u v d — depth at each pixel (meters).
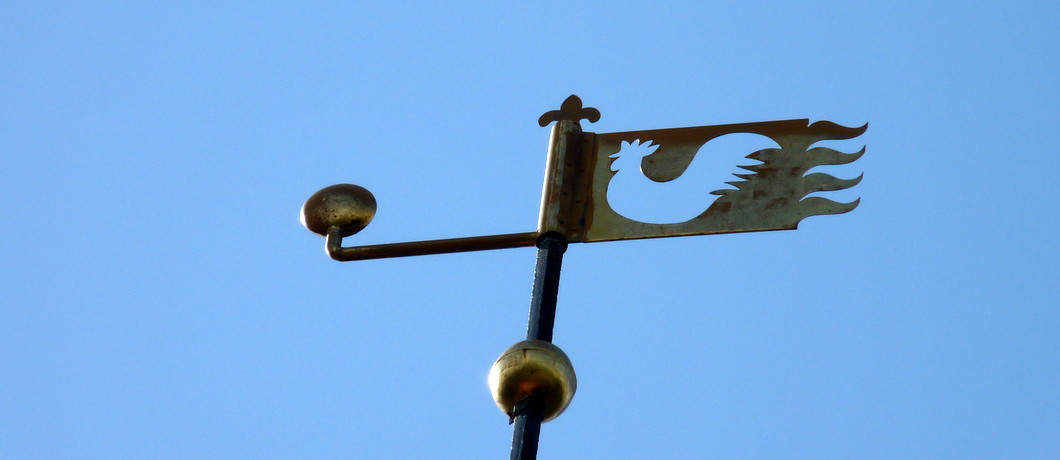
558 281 15.93
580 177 17.16
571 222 16.72
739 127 17.50
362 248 17.27
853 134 17.28
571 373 14.23
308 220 17.80
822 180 16.89
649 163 17.28
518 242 16.56
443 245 16.83
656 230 16.62
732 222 16.61
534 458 13.73
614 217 16.72
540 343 14.37
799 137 17.28
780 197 16.80
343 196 17.77
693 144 17.31
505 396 14.17
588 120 17.69
